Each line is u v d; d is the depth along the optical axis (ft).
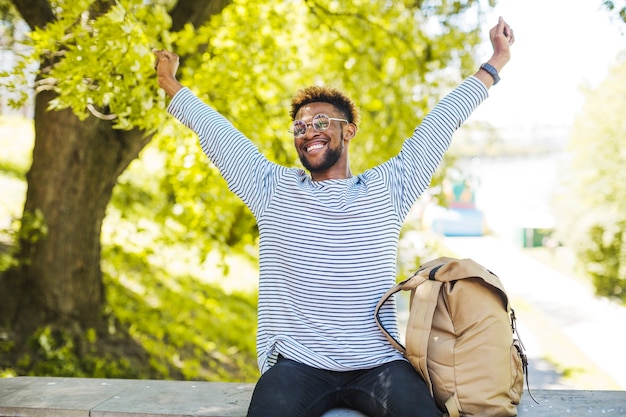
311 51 24.48
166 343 24.95
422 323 8.44
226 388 10.50
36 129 21.08
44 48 13.12
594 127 52.37
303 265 8.56
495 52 9.89
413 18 23.91
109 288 26.37
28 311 21.30
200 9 19.33
